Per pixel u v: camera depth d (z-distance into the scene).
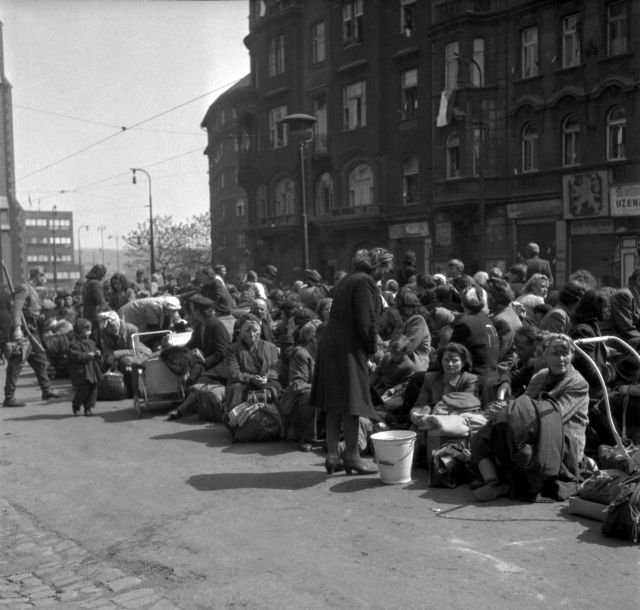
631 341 6.83
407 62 33.09
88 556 4.99
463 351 6.78
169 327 13.12
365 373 6.43
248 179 44.09
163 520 5.57
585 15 25.78
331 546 4.80
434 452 6.10
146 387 10.00
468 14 28.92
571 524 5.04
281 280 42.78
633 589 3.96
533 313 8.91
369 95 35.00
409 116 33.44
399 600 3.93
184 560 4.73
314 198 39.47
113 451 7.92
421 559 4.50
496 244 29.42
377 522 5.25
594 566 4.29
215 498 6.04
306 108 39.34
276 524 5.31
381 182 34.72
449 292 9.85
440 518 5.27
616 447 5.83
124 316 13.15
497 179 29.11
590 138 25.91
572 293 7.57
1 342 11.21
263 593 4.13
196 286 17.53
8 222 44.72
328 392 6.40
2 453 8.02
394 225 34.22
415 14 32.66
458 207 29.91
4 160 44.06
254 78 43.47
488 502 5.62
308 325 8.38
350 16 36.12
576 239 26.80
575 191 26.31
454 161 30.50
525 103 27.95
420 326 8.38
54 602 4.27
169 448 7.96
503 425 5.59
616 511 4.72
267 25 41.12
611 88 25.17
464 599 3.90
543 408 5.51
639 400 6.35
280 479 6.53
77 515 5.85
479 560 4.44
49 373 15.03
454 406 6.65
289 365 8.45
